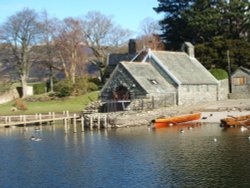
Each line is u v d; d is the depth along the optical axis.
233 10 109.06
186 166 37.94
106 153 45.53
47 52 115.38
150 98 75.25
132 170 37.59
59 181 35.44
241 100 86.44
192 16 109.88
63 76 137.25
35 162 42.94
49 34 115.56
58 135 62.31
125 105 77.00
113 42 129.50
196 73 87.81
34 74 132.38
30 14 112.25
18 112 91.50
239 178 33.62
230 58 102.25
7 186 34.72
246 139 49.50
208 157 40.84
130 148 47.66
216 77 96.06
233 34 109.94
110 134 60.16
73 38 115.81
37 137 60.81
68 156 45.06
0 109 98.31
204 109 76.62
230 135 53.12
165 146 47.59
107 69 114.00
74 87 106.00
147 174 36.06
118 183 33.94
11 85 121.00
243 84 92.44
